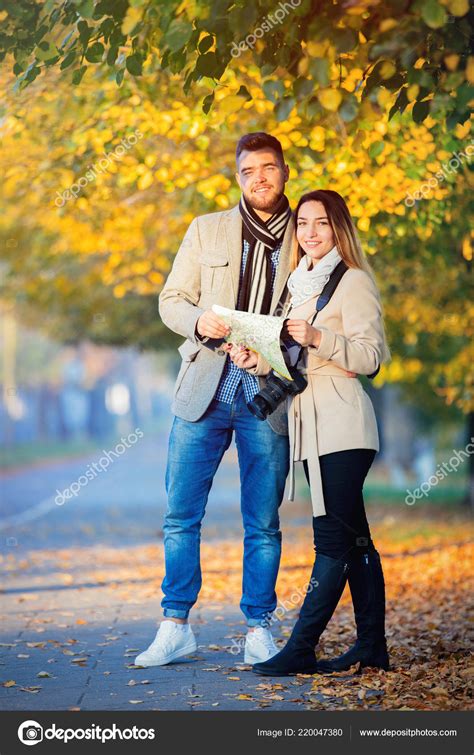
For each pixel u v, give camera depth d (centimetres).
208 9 969
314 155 1591
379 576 1068
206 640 1330
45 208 2598
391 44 938
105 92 1758
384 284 2428
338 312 1038
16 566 2341
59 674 1110
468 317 2558
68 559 2492
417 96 1043
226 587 1908
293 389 1035
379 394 6200
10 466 8800
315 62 939
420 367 3086
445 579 2003
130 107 1752
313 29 935
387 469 6378
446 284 2464
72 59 1149
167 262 2591
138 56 1092
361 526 1047
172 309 1091
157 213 2362
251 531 1110
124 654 1230
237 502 4881
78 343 4972
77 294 3938
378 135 1543
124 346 4734
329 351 996
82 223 2491
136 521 3731
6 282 4119
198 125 1695
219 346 1079
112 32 1104
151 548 2734
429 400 4166
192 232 1112
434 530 3203
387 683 1003
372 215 1656
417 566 2258
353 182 1616
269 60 1048
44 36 1217
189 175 1822
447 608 1619
